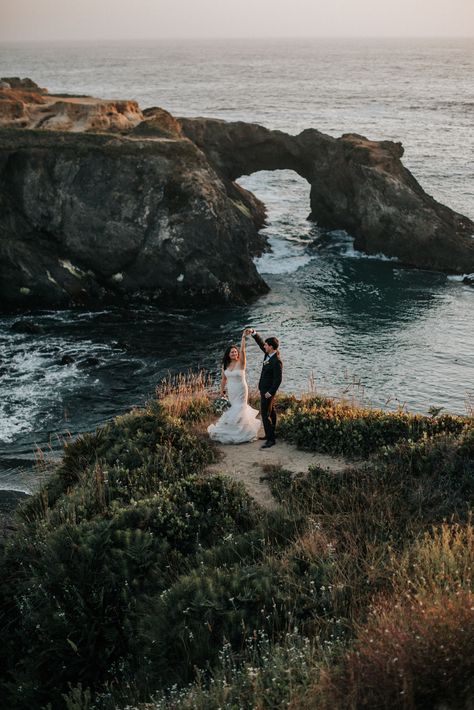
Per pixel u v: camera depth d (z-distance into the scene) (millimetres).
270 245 42719
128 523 9484
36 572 8805
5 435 19828
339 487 10375
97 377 24156
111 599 8242
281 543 8906
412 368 25281
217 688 5863
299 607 7203
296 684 5594
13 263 31562
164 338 28500
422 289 34906
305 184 63562
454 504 9234
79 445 12789
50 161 34375
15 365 25047
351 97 150625
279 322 30516
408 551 7637
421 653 5125
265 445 12703
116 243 33500
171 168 34844
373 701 4965
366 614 6691
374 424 12398
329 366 25500
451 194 53625
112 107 40844
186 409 14781
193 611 7293
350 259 40531
